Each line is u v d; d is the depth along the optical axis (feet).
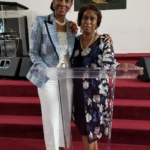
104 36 4.32
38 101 7.86
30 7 16.07
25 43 16.65
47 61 4.53
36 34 4.39
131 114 7.14
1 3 13.91
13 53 15.47
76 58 4.36
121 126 6.63
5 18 16.31
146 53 14.79
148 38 15.20
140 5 14.70
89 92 4.27
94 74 3.53
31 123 7.06
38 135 7.03
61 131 5.19
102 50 4.18
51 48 4.42
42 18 4.46
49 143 4.95
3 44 15.40
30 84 8.66
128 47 15.61
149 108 6.99
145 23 14.98
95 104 4.33
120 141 6.60
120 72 3.40
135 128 6.47
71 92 4.44
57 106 4.76
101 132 4.53
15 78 9.86
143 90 7.75
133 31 15.26
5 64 10.16
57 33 4.54
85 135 4.49
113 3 14.93
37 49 4.52
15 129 7.10
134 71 3.29
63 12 4.39
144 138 6.45
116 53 15.60
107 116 4.50
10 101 7.93
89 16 4.04
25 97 8.55
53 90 4.60
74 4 15.11
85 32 4.15
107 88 4.40
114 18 15.24
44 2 15.87
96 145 4.77
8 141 6.97
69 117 4.32
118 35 15.51
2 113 7.95
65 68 3.43
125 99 7.91
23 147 6.57
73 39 4.55
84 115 4.33
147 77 8.36
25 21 16.21
